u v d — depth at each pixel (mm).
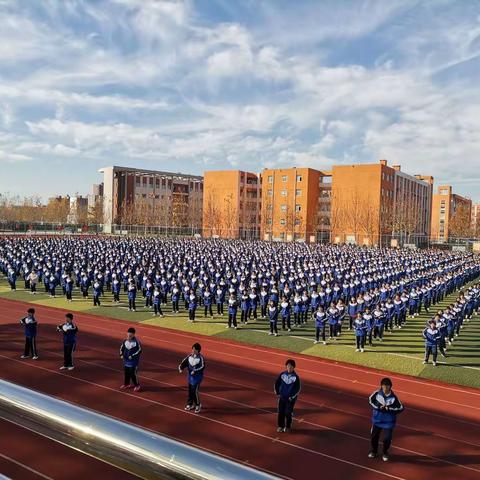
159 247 56719
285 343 21703
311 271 37844
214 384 15727
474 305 29953
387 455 10773
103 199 122375
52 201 143750
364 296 26172
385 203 92375
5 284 38719
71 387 15078
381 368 18188
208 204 106312
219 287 28734
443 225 152375
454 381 16812
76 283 37188
